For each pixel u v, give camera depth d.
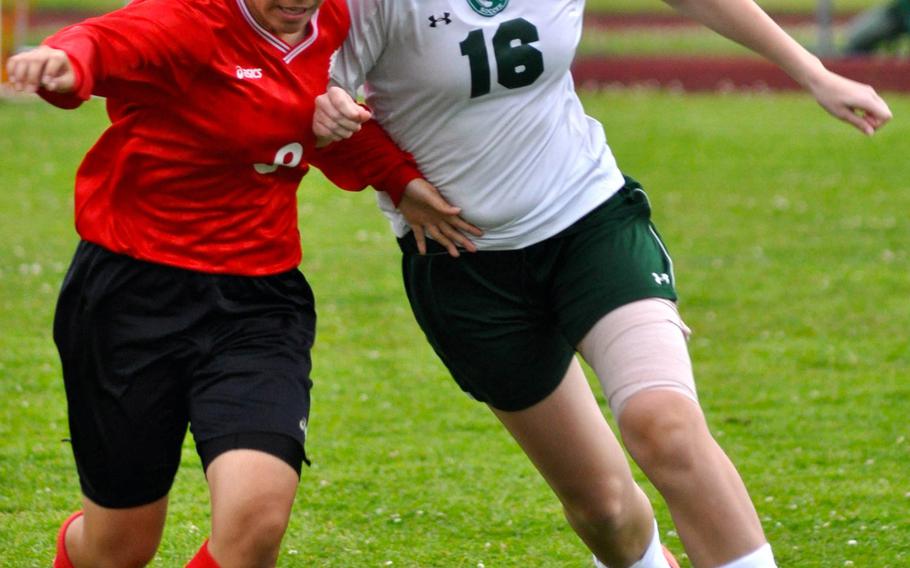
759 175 50.66
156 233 14.41
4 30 62.81
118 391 14.54
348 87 15.41
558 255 15.64
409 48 15.20
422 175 15.97
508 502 22.17
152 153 14.16
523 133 15.52
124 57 13.40
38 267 36.38
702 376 29.34
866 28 77.25
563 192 15.66
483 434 25.67
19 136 54.44
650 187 48.66
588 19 100.25
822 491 22.64
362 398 27.58
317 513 21.70
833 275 37.31
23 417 25.88
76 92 12.85
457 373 16.70
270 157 14.30
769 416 26.75
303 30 14.37
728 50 84.00
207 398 14.15
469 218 15.73
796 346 31.39
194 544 20.20
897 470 23.67
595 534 16.83
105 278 14.49
